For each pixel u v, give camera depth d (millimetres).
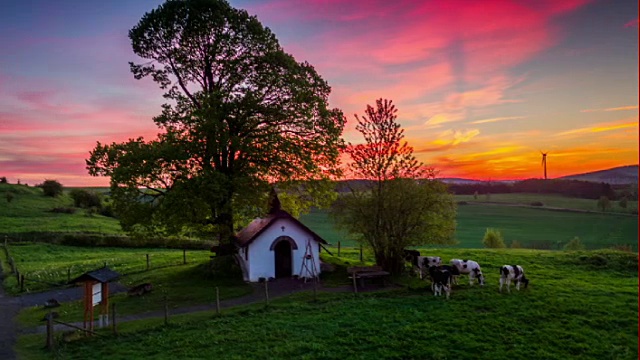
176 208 35500
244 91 38531
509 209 139000
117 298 32469
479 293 28344
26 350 21578
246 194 36062
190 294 32062
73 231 65188
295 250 36531
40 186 108688
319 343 20656
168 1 37156
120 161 35375
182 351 20328
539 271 35938
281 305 27359
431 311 24906
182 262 45625
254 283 34906
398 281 33094
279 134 38688
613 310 24672
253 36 38156
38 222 72375
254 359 19094
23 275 39781
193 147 35906
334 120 40781
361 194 35312
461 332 21672
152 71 40406
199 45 38812
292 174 39844
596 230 97562
